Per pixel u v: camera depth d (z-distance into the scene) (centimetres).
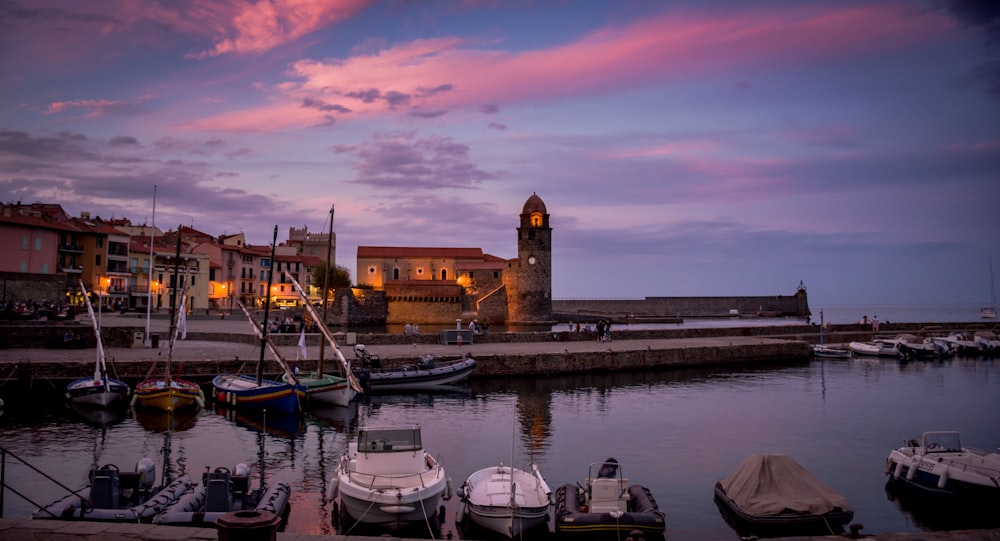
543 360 5712
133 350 5497
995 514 2317
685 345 6831
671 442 3428
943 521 2320
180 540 1205
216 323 8619
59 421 3775
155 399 4050
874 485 2725
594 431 3669
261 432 3591
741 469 2264
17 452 3094
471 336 6525
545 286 15450
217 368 4878
